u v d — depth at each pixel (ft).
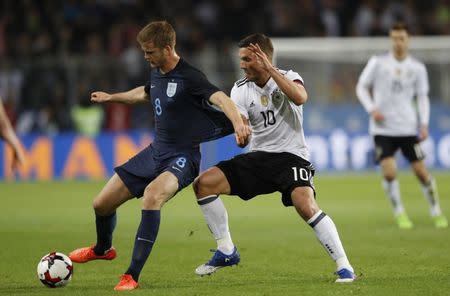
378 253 113.09
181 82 87.66
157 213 85.46
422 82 152.25
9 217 164.45
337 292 82.84
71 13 302.45
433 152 273.95
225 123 90.17
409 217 163.32
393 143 150.92
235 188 92.48
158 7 312.50
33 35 291.99
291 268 101.45
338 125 274.77
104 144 261.85
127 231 142.10
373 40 279.69
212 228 93.30
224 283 90.22
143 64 264.52
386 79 151.64
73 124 265.34
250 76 91.81
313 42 277.03
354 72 278.87
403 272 96.48
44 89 262.26
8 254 114.93
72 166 260.01
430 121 277.85
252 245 123.85
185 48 300.40
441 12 332.19
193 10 315.58
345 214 168.86
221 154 262.67
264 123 93.20
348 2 327.47
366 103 151.84
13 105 260.21
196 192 92.79
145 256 85.25
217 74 263.70
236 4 316.81
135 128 273.95
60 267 87.40
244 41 91.40
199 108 88.79
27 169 257.34
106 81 263.90
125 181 89.97
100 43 297.53
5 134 101.30
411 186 233.55
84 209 178.91
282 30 315.58
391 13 325.62
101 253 95.35
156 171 88.94
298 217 165.48
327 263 105.29
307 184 90.74
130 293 82.94
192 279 93.50
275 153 92.53
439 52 278.05
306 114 272.92
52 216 165.89
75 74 263.49
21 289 87.20
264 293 82.94
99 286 88.94
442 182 239.91
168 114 88.69
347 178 257.34
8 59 273.75
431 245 120.98
